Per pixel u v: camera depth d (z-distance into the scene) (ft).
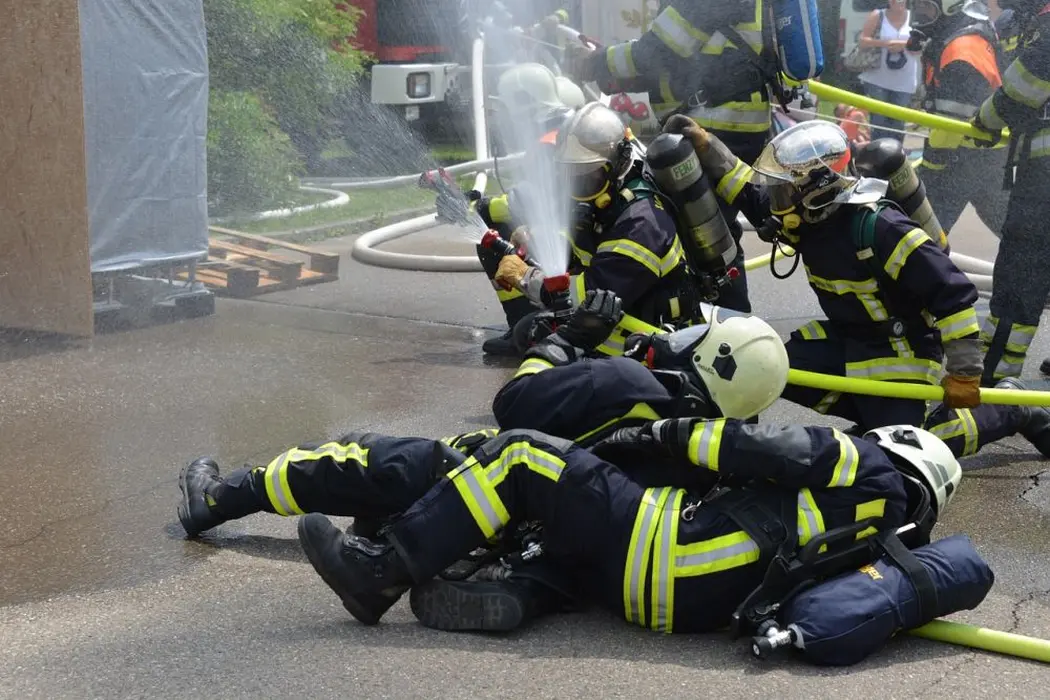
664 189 13.74
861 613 9.68
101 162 20.43
